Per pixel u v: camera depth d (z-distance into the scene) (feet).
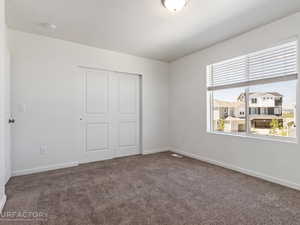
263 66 8.22
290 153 7.14
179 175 8.63
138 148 13.23
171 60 13.74
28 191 6.83
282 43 7.40
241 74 9.18
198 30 8.58
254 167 8.44
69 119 10.04
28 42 8.82
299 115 6.92
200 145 11.46
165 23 7.93
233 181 7.86
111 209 5.61
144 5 6.56
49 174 8.72
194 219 5.09
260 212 5.43
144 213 5.40
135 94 13.07
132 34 9.05
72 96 10.14
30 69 8.87
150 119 13.47
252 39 8.47
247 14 7.14
